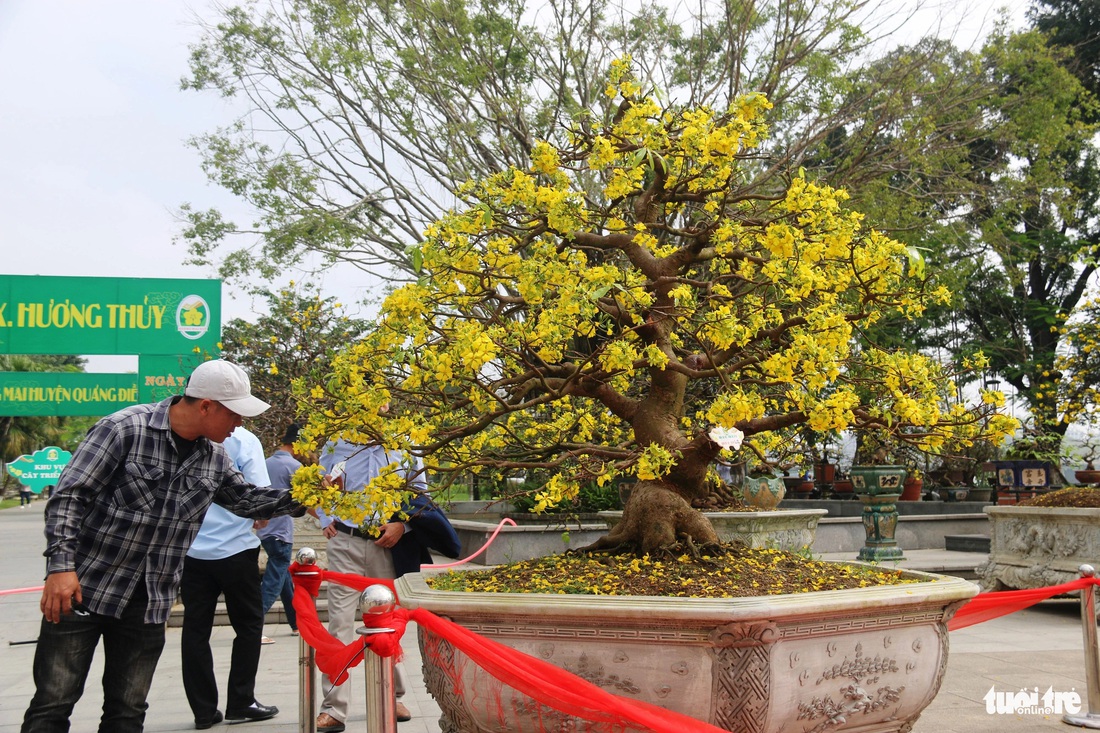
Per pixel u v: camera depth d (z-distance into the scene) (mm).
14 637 7242
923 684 3105
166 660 6312
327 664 2875
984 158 17828
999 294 20797
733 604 2629
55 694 3010
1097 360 11328
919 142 13758
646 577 3135
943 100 14250
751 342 3633
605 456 3875
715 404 2986
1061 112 14984
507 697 2832
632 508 3584
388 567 4656
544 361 3375
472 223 3203
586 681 2615
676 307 3600
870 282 3162
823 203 3209
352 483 4773
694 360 3859
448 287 3221
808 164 15086
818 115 13914
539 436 4227
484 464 3477
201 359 10844
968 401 3877
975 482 17953
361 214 15445
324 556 9602
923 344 22328
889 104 13609
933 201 15391
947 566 10398
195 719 4508
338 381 3137
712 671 2648
